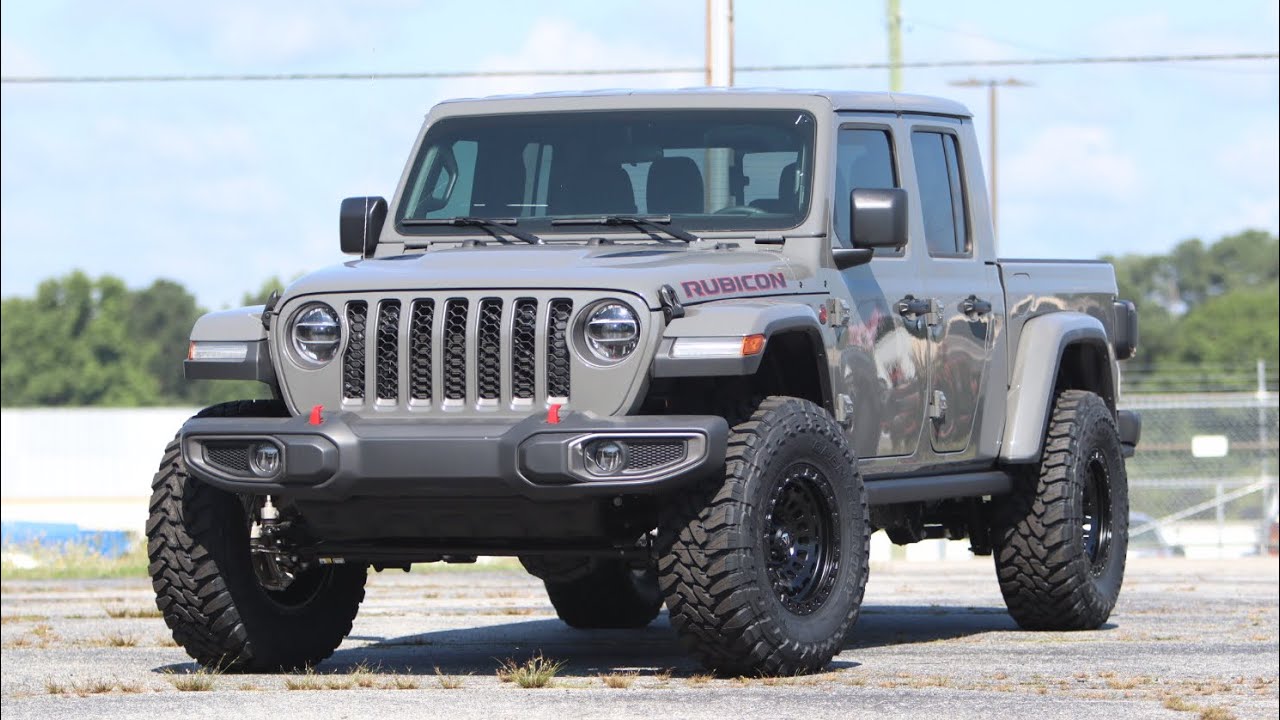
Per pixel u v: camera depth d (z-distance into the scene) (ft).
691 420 39.29
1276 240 629.92
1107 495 57.72
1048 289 56.39
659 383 41.96
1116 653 47.96
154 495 43.70
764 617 40.45
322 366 41.91
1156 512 166.61
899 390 47.88
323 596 46.11
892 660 45.75
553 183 47.03
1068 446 55.16
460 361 41.01
